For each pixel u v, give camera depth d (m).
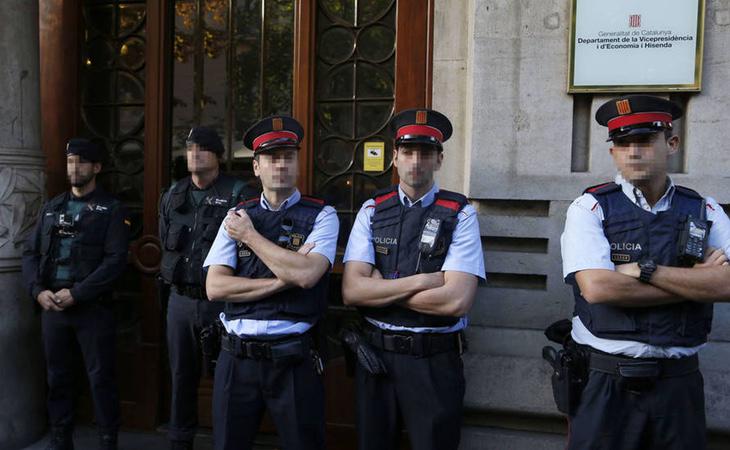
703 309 2.10
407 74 3.33
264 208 2.49
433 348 2.32
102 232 3.19
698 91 2.76
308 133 3.46
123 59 3.79
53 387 3.24
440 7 3.19
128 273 3.79
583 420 2.15
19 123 3.38
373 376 2.35
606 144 2.87
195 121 3.71
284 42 3.56
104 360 3.21
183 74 3.72
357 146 3.45
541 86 2.91
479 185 2.98
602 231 2.15
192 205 3.08
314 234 2.41
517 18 2.93
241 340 2.34
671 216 2.10
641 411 2.09
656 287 2.03
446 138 2.46
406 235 2.39
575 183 2.90
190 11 3.70
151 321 3.70
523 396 2.95
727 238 2.10
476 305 3.01
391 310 2.36
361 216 2.53
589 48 2.83
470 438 3.02
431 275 2.30
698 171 2.79
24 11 3.39
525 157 2.94
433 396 2.30
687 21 2.74
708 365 2.79
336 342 3.47
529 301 2.97
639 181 2.11
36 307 3.26
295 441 2.34
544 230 2.94
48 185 3.79
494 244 3.03
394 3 3.38
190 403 3.10
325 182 3.50
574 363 2.19
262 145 2.38
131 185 3.79
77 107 3.81
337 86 3.47
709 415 2.79
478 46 2.96
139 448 3.47
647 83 2.78
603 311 2.12
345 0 3.45
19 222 3.38
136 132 3.79
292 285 2.30
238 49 3.63
